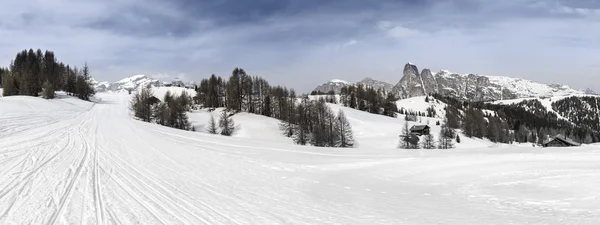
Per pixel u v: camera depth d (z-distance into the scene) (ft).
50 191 33.12
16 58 415.44
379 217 28.81
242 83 328.90
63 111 206.18
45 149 64.44
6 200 29.48
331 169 61.72
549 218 28.68
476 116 462.60
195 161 61.46
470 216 29.68
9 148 64.08
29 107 195.83
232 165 59.47
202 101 369.91
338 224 26.35
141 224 24.21
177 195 33.86
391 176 55.77
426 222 27.50
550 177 48.67
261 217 27.35
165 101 313.32
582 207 32.40
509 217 29.19
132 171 46.85
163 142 91.91
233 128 252.42
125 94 554.05
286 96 337.31
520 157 71.87
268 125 265.34
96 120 167.73
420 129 288.71
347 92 490.90
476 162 67.31
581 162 62.54
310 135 230.27
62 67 421.18
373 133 279.69
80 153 61.46
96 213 26.58
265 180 46.70
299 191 39.86
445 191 43.32
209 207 29.76
